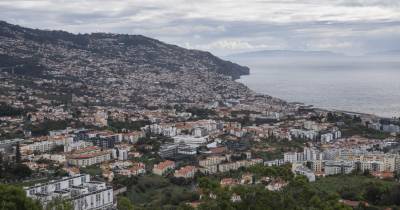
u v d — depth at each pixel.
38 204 179.50
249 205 180.12
